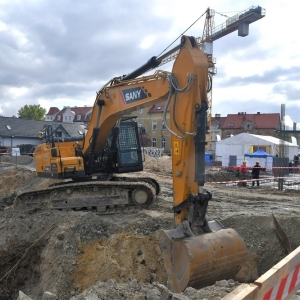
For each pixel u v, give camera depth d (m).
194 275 5.50
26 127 51.88
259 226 8.72
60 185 11.12
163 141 57.94
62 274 8.12
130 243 8.77
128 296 5.50
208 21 54.44
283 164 20.61
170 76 6.73
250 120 70.38
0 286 8.77
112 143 11.23
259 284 3.21
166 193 14.57
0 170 24.25
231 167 26.86
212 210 10.90
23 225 10.12
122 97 8.93
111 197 10.65
